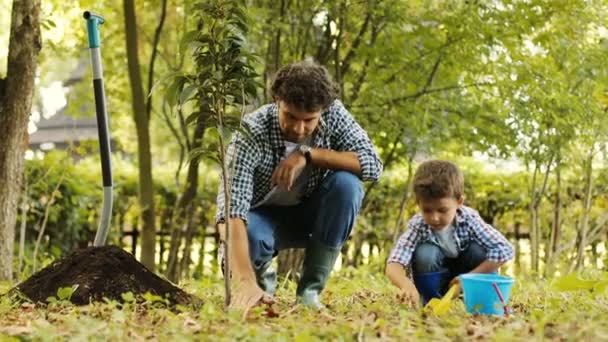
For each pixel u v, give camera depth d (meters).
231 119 3.31
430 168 3.97
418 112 7.07
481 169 8.55
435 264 4.11
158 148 12.61
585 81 7.27
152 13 8.73
